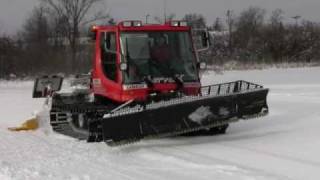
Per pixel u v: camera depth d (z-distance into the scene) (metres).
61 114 13.34
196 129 11.05
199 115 11.07
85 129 12.03
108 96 12.24
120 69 11.50
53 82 15.77
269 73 37.00
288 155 9.77
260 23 59.47
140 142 11.40
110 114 10.37
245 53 52.88
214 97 11.16
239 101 11.38
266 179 8.09
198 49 12.16
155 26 11.91
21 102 22.33
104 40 12.20
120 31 11.66
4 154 10.30
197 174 8.54
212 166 9.04
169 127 10.84
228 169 8.80
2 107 20.41
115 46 11.80
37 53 45.56
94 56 12.90
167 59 11.91
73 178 8.34
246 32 57.44
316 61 51.88
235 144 11.02
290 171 8.59
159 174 8.59
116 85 11.85
